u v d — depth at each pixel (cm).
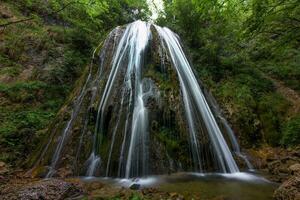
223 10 764
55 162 611
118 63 796
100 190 474
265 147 782
